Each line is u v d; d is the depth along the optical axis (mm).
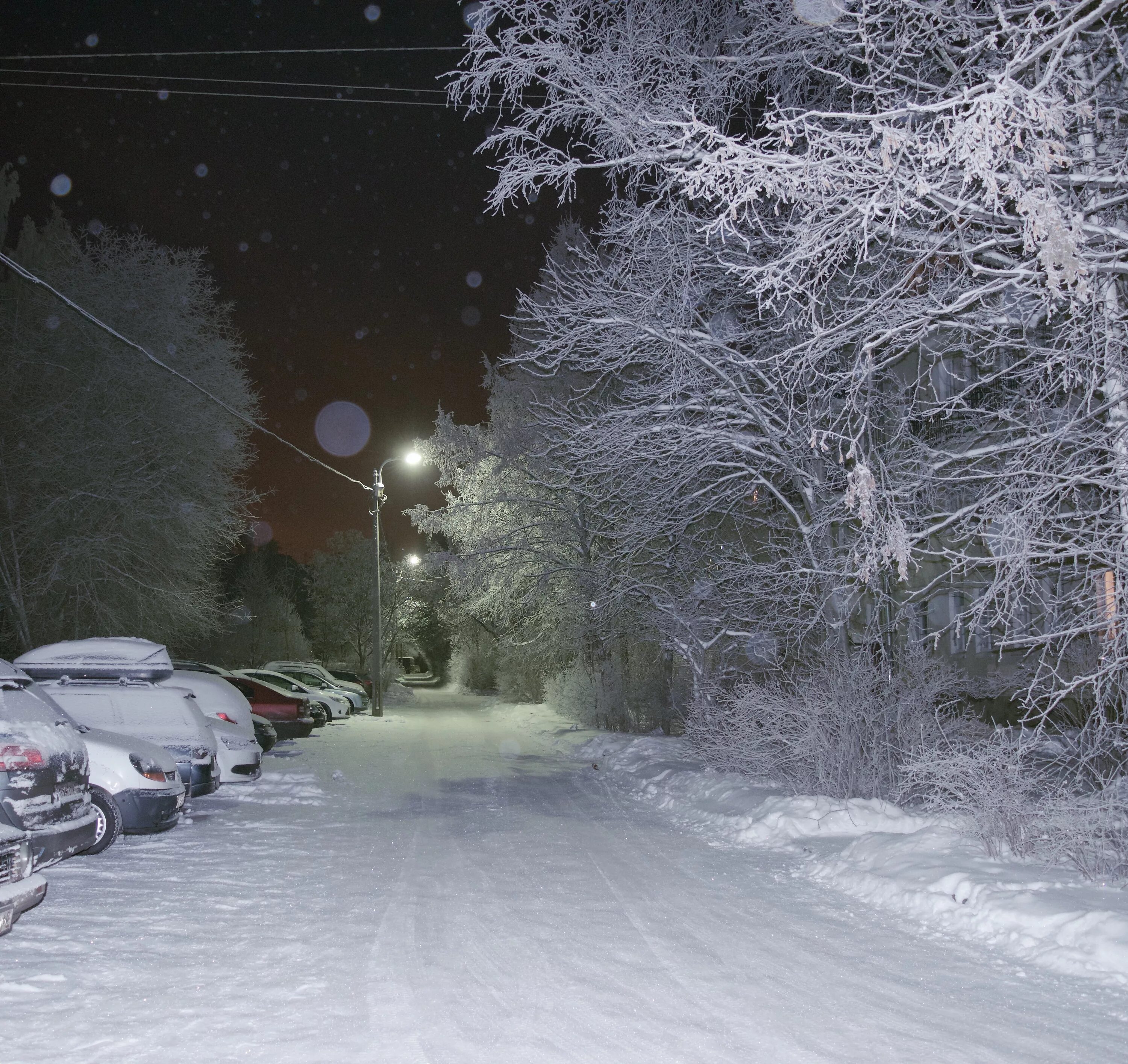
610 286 13383
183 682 15766
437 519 27328
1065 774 9227
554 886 8750
